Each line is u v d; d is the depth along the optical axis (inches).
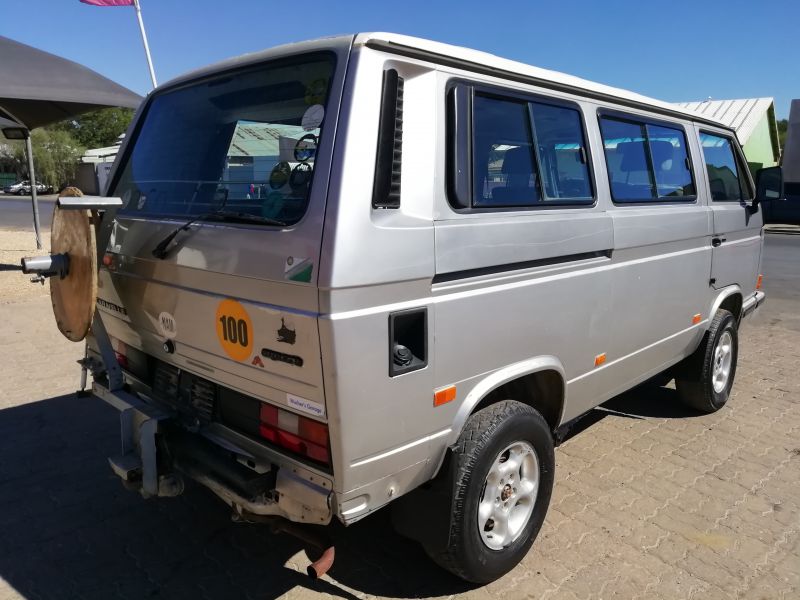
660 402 210.8
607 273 133.3
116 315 126.0
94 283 108.3
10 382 216.4
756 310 227.8
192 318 102.0
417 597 113.2
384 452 90.2
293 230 84.1
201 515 138.9
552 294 117.6
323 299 80.5
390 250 86.1
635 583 117.3
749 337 299.1
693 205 171.6
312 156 88.2
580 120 128.6
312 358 83.0
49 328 285.1
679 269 163.6
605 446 175.6
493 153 106.1
